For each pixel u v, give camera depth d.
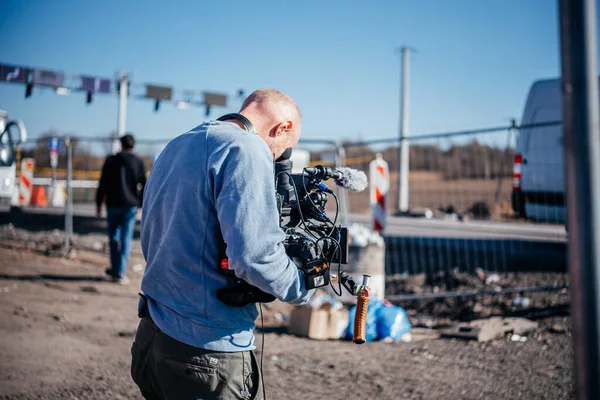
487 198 12.15
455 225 14.67
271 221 2.00
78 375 4.48
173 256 2.09
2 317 6.02
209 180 2.05
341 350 5.27
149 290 2.18
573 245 1.38
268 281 1.99
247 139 2.07
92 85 17.55
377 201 7.99
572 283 1.38
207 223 2.07
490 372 4.57
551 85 9.80
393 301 7.38
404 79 28.38
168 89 19.14
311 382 4.40
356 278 6.62
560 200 9.21
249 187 1.98
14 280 8.04
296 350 5.25
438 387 4.29
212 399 2.09
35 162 16.25
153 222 2.19
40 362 4.73
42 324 5.85
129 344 5.34
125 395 4.13
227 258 2.07
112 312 6.50
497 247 9.88
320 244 2.25
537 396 4.06
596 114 1.36
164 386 2.13
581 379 1.36
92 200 22.98
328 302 5.97
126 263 8.19
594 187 1.35
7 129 11.45
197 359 2.07
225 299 2.09
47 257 10.06
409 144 10.86
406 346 5.39
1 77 15.52
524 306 6.58
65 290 7.57
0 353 4.89
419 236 12.16
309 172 2.43
